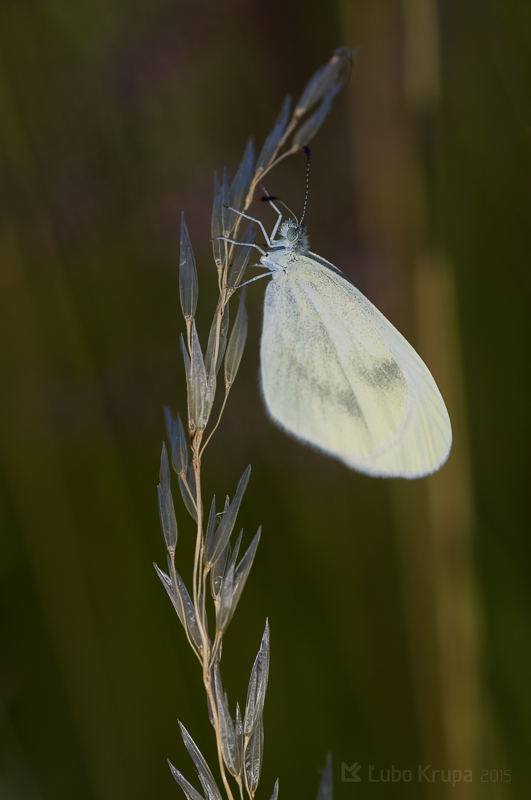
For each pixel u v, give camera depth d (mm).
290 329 332
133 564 340
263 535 340
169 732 337
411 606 339
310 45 342
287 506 341
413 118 341
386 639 339
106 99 342
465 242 342
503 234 342
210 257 340
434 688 338
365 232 343
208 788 313
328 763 312
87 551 340
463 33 341
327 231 343
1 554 338
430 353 341
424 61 340
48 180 342
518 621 338
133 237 342
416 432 332
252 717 313
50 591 339
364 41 341
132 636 339
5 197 341
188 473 313
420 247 342
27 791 332
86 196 342
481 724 337
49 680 337
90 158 342
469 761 336
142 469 341
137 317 342
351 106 342
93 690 337
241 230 318
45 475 340
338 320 333
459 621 338
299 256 332
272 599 339
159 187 341
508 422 341
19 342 341
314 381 333
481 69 341
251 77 343
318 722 336
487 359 341
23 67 341
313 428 334
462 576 339
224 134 343
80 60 342
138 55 341
